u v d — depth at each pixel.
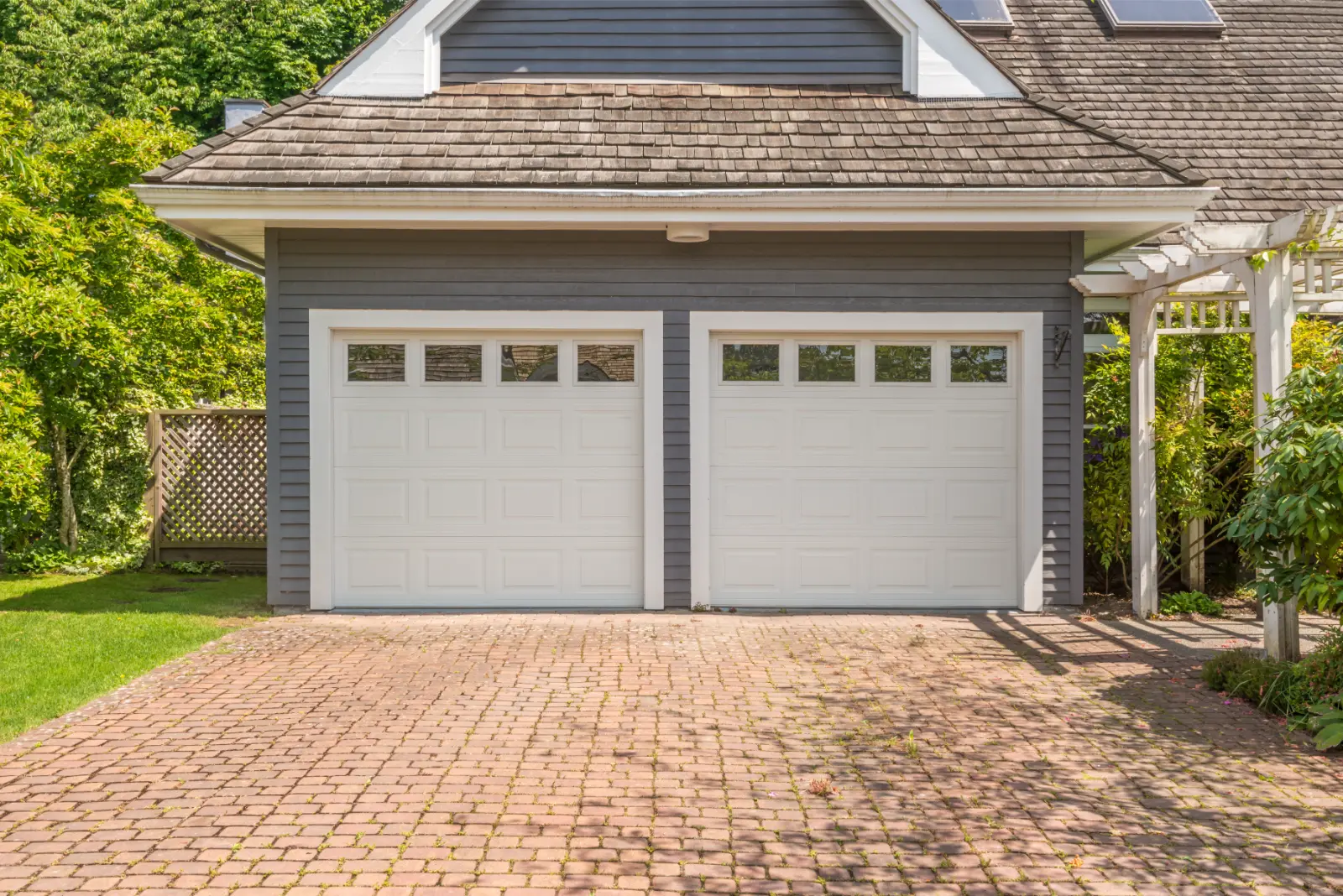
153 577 10.79
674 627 8.05
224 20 26.34
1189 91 11.52
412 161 8.26
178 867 3.89
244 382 13.27
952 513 8.80
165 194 7.93
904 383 8.77
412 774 4.86
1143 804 4.56
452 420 8.70
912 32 9.23
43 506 9.59
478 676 6.57
